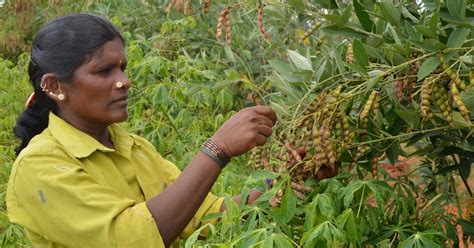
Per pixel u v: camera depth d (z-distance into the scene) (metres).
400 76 1.90
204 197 1.75
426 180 2.64
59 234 1.77
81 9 6.60
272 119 1.82
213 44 4.74
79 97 1.83
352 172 2.23
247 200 2.04
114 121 1.85
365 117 1.96
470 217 2.36
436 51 1.74
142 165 2.00
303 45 3.60
